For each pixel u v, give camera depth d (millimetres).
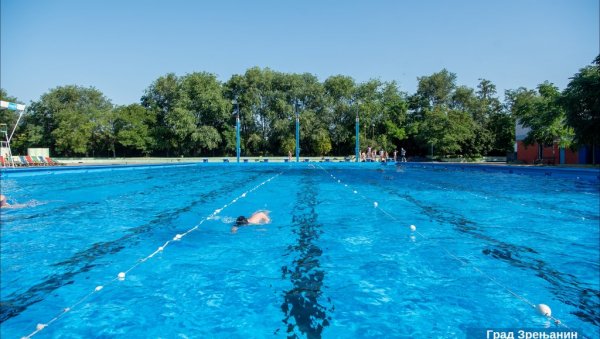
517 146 34156
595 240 6445
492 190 13656
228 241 6453
